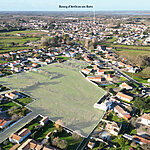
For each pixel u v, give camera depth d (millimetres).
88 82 123875
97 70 140000
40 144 62688
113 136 70375
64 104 93312
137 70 147375
